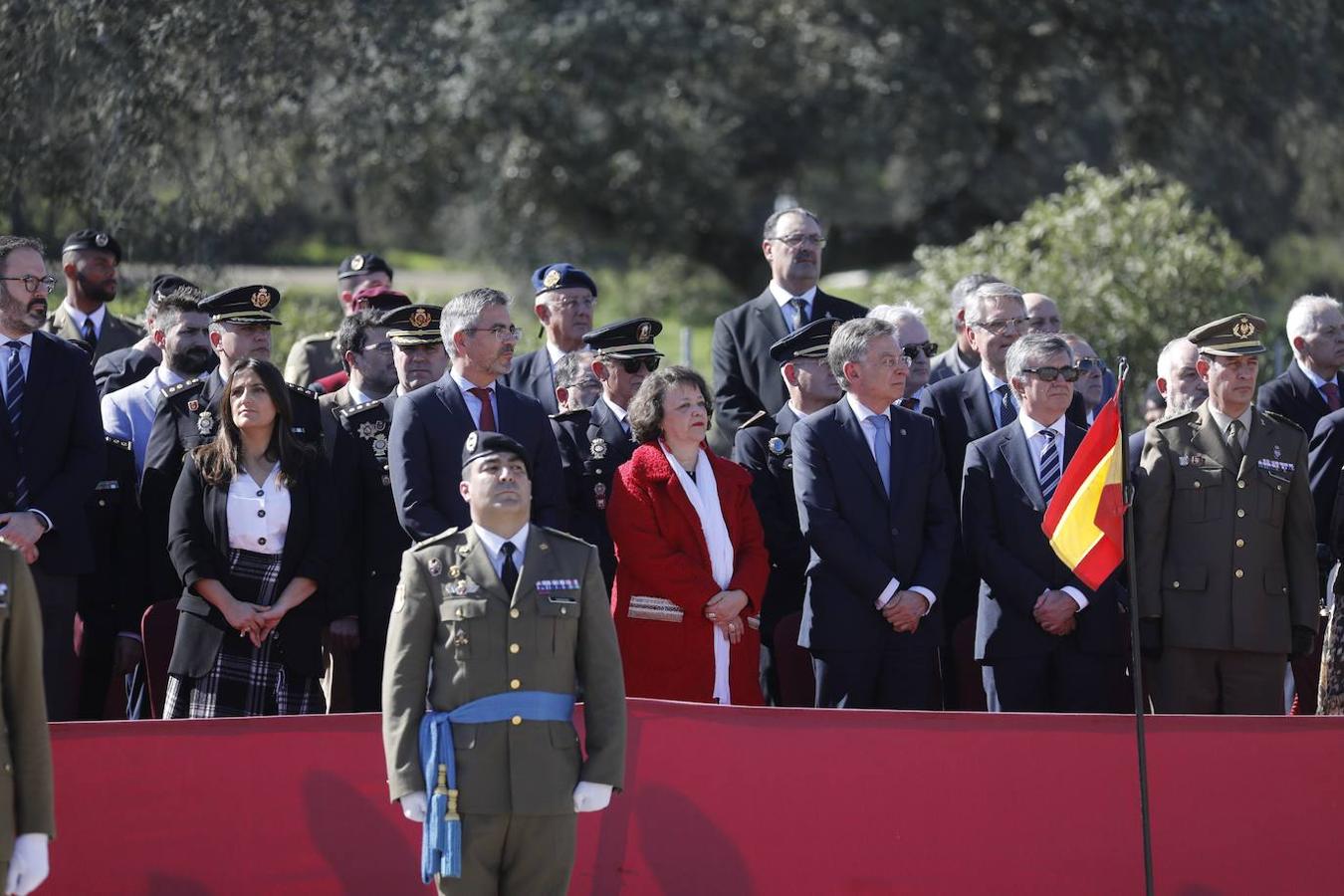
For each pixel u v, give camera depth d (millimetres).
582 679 14820
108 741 16312
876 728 17156
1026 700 20281
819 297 24984
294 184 49562
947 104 67625
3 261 19312
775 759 17047
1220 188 63188
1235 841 17109
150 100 37875
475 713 14258
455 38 51312
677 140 70438
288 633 19250
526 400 19922
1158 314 41906
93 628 21250
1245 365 20141
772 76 70750
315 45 42500
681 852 16797
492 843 14180
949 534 20453
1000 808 17062
